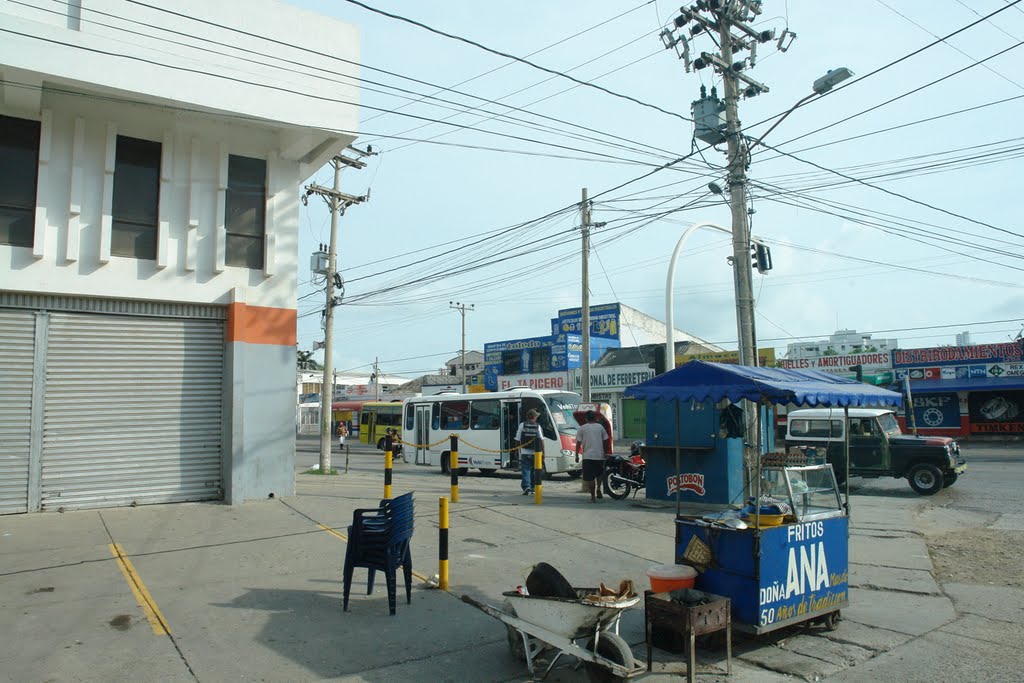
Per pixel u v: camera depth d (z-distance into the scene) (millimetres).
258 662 5645
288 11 12039
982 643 6336
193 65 11078
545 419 20797
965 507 14188
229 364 12023
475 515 11852
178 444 11734
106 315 11328
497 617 5781
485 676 5512
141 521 10305
